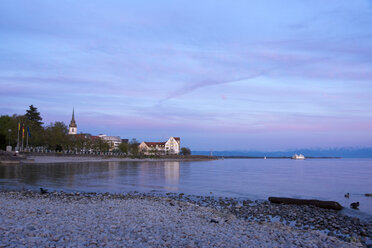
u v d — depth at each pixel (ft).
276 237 55.67
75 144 581.12
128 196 114.11
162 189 148.36
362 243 59.47
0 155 333.01
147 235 49.57
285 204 105.40
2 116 487.20
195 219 68.44
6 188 129.90
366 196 135.54
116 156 651.66
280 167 502.38
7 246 38.29
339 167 526.98
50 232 46.44
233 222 68.90
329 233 65.98
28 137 464.24
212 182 192.85
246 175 272.31
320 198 127.65
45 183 153.28
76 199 99.50
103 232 49.60
